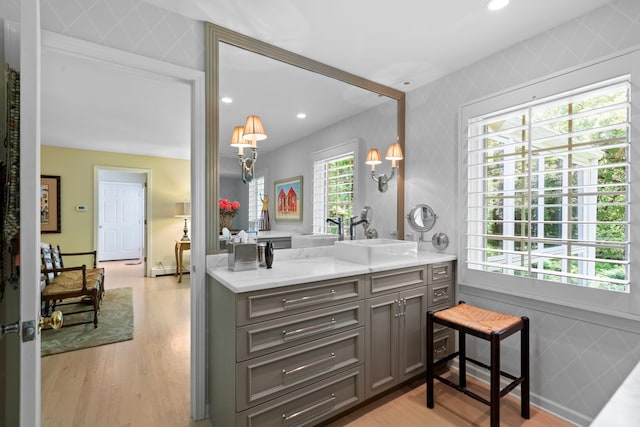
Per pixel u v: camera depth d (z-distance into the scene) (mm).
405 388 2158
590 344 1744
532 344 1993
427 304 2234
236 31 1925
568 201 2178
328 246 2457
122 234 7812
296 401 1616
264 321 1519
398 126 2781
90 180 4930
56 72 2232
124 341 2848
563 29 1847
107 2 1554
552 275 1872
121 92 2496
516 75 2062
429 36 1986
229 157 1965
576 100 1799
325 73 2332
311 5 1689
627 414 610
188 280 5094
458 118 2363
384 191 2717
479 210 2316
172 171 5133
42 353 2600
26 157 911
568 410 1825
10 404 1288
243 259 1795
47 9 1416
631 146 1562
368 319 1896
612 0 1648
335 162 2455
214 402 1728
